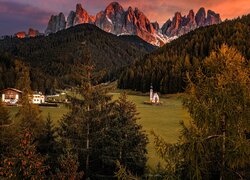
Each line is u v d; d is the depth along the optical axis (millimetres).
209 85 10758
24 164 14367
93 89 25719
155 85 163625
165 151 10688
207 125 10508
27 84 60469
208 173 10500
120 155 24797
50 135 31453
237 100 10133
